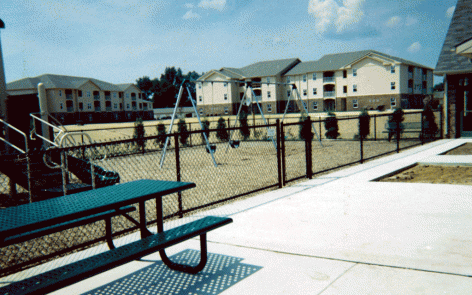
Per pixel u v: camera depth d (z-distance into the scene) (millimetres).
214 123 31609
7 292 1996
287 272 2959
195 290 2738
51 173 6652
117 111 76500
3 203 6910
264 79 61562
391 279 2717
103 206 2434
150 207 6043
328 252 3320
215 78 62125
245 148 17000
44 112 8992
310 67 59750
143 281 2945
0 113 8867
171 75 120500
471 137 14211
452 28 15562
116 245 3916
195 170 10469
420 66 55812
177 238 2682
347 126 24859
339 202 5176
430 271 2809
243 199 6000
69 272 2207
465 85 14070
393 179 7043
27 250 4070
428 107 16734
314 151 14273
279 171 6691
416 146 12977
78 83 66688
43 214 2312
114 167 11672
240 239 3832
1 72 8914
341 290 2588
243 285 2770
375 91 52750
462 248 3234
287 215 4648
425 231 3738
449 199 4996
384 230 3840
